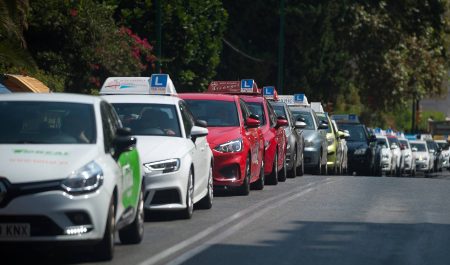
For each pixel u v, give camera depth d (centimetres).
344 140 8275
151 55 7256
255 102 5284
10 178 2325
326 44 11406
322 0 11294
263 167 4853
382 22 11612
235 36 11250
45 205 2312
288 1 11262
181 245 2817
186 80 8631
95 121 2608
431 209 3959
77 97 2695
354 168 8700
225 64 11275
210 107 4469
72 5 6594
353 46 11750
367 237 3045
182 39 8462
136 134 3481
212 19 8869
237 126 4394
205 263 2497
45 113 2616
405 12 11869
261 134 4819
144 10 8194
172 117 3572
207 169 3753
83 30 6631
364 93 12169
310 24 11194
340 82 11725
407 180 5809
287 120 5984
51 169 2356
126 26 8081
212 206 3922
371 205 4069
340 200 4272
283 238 2991
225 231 3138
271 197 4369
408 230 3241
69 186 2339
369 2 11738
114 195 2506
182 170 3316
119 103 3622
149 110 3588
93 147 2503
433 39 12412
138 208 2822
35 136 2548
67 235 2330
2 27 4806
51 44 6669
